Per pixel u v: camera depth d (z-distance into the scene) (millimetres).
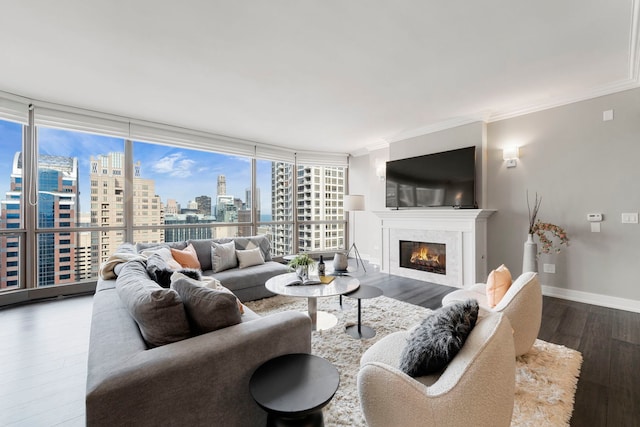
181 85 2979
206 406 1193
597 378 1822
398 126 4426
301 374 1221
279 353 1427
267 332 1393
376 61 2529
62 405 1620
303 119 4082
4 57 2432
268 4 1820
